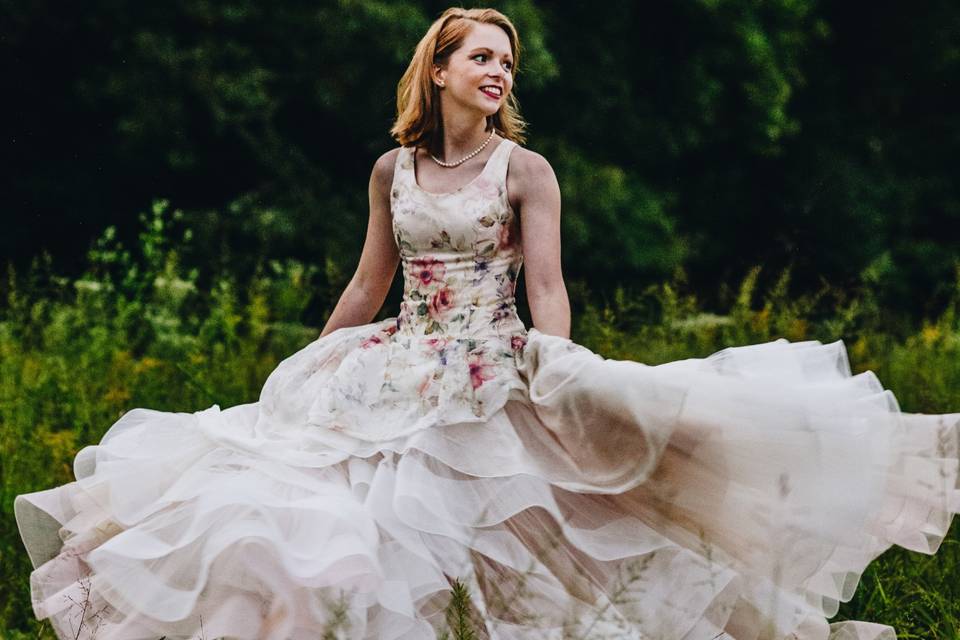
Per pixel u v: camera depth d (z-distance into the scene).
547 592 4.76
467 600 4.48
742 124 21.77
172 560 4.64
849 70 25.14
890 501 5.30
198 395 9.90
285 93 18.55
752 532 4.88
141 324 13.92
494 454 4.96
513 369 5.23
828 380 5.06
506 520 4.93
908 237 24.47
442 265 5.42
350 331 5.54
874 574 5.92
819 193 23.67
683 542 4.97
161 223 15.66
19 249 20.09
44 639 5.67
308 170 18.77
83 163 20.11
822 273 23.62
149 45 18.16
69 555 5.18
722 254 23.27
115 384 10.38
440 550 4.71
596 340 11.84
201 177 19.81
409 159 5.64
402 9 18.02
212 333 12.55
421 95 5.59
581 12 20.28
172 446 5.29
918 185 24.59
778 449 4.80
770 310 12.16
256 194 18.55
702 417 4.82
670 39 20.95
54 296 18.36
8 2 18.47
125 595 4.62
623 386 4.82
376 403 5.14
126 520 5.02
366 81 18.42
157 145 18.72
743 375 4.89
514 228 5.47
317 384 5.35
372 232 5.83
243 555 4.48
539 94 20.09
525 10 18.34
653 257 19.73
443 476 4.92
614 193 19.45
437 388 5.12
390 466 4.89
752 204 23.39
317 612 4.46
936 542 5.30
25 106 19.84
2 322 13.72
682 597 4.85
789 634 5.03
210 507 4.62
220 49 18.31
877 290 22.89
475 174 5.51
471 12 5.59
